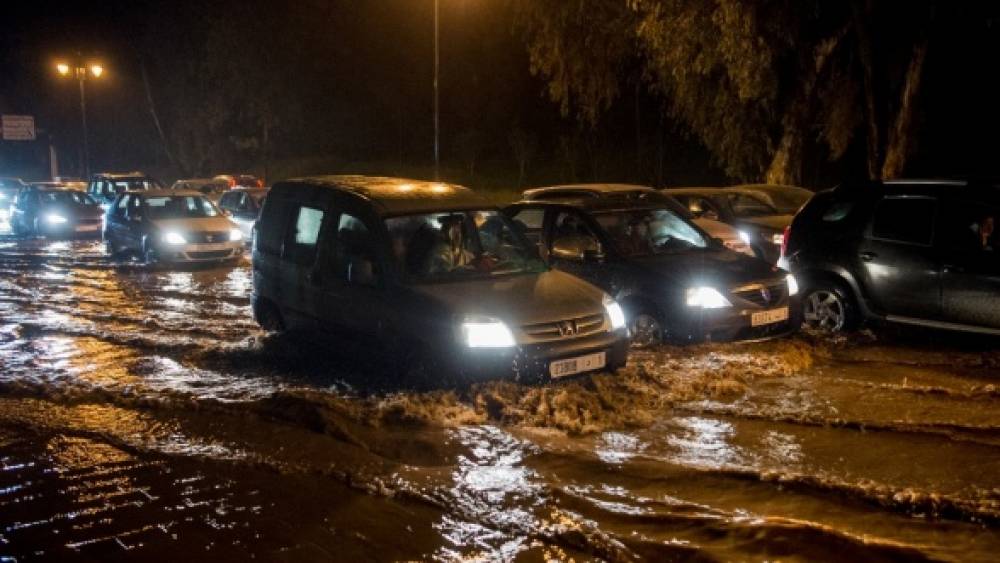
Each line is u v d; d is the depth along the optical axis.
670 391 8.03
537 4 22.67
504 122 51.22
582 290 8.45
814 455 6.48
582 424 7.16
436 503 5.73
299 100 50.28
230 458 6.60
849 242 10.41
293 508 5.68
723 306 9.39
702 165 41.28
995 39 21.16
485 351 7.64
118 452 6.77
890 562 4.80
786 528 5.18
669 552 4.99
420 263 8.51
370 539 5.21
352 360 8.75
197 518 5.54
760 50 20.31
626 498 5.75
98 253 22.59
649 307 9.69
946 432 6.95
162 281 17.12
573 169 43.28
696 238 10.80
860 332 10.41
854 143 33.41
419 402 7.58
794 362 9.01
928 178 10.20
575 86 23.62
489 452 6.65
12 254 22.34
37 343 10.88
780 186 18.20
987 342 9.70
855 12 19.95
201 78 51.19
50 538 5.26
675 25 20.64
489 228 9.27
